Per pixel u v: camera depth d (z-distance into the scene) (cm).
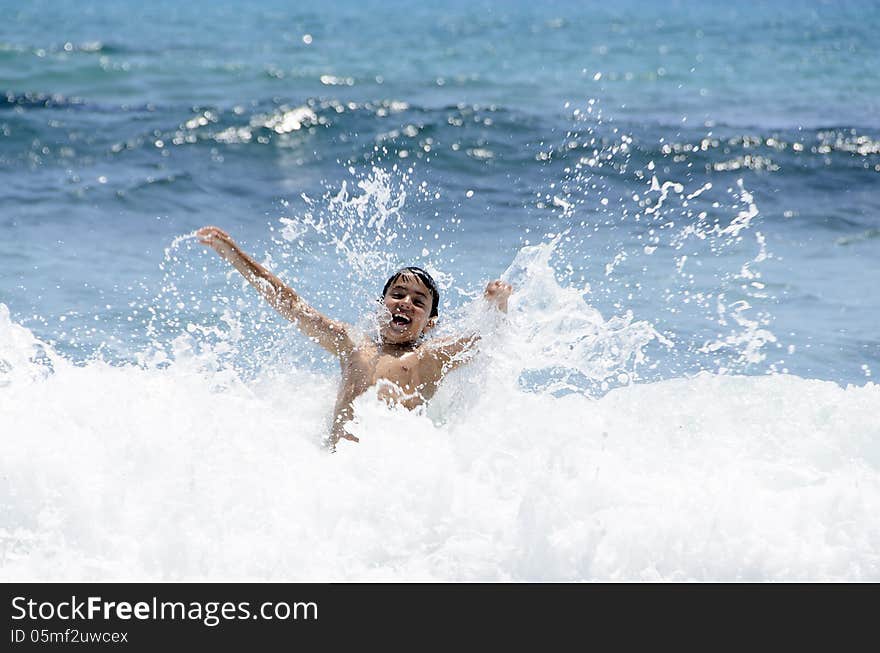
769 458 1736
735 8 15338
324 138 4694
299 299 2153
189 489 1554
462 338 2080
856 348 2516
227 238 2127
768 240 3466
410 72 7219
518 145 4597
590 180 4144
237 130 4797
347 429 1819
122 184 3966
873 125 5319
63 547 1470
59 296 2745
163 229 3472
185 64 7219
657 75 7375
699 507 1525
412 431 1738
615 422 1862
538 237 3394
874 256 3316
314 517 1527
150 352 2378
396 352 2094
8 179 4006
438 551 1486
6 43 8038
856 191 4106
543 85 6694
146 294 2784
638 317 2692
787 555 1466
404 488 1566
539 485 1566
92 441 1642
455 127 4862
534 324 2141
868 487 1620
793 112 5775
